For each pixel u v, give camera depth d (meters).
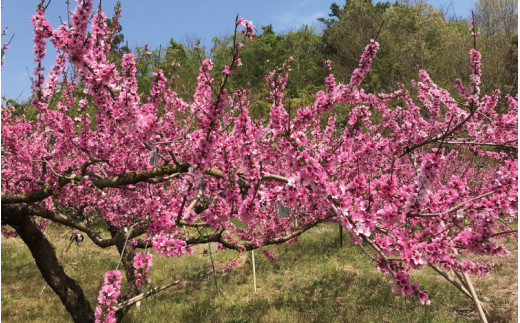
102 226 13.91
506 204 2.37
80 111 3.98
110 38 4.30
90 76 2.61
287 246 11.37
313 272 9.20
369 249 10.10
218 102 2.65
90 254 11.48
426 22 34.69
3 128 3.92
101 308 2.77
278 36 37.19
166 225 3.02
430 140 4.00
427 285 7.91
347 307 7.09
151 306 7.40
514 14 24.67
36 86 2.90
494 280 8.16
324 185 2.33
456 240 2.54
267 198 2.93
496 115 4.29
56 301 7.57
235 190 2.86
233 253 11.39
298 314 6.80
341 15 35.50
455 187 2.75
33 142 4.93
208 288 8.56
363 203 2.55
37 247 4.46
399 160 6.49
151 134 3.05
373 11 32.34
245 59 31.56
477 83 3.66
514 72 16.62
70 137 3.96
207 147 2.71
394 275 2.47
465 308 6.85
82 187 4.62
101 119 3.89
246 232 5.54
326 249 11.11
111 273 2.86
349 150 3.30
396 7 34.59
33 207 4.12
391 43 27.12
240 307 7.30
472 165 7.64
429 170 2.45
